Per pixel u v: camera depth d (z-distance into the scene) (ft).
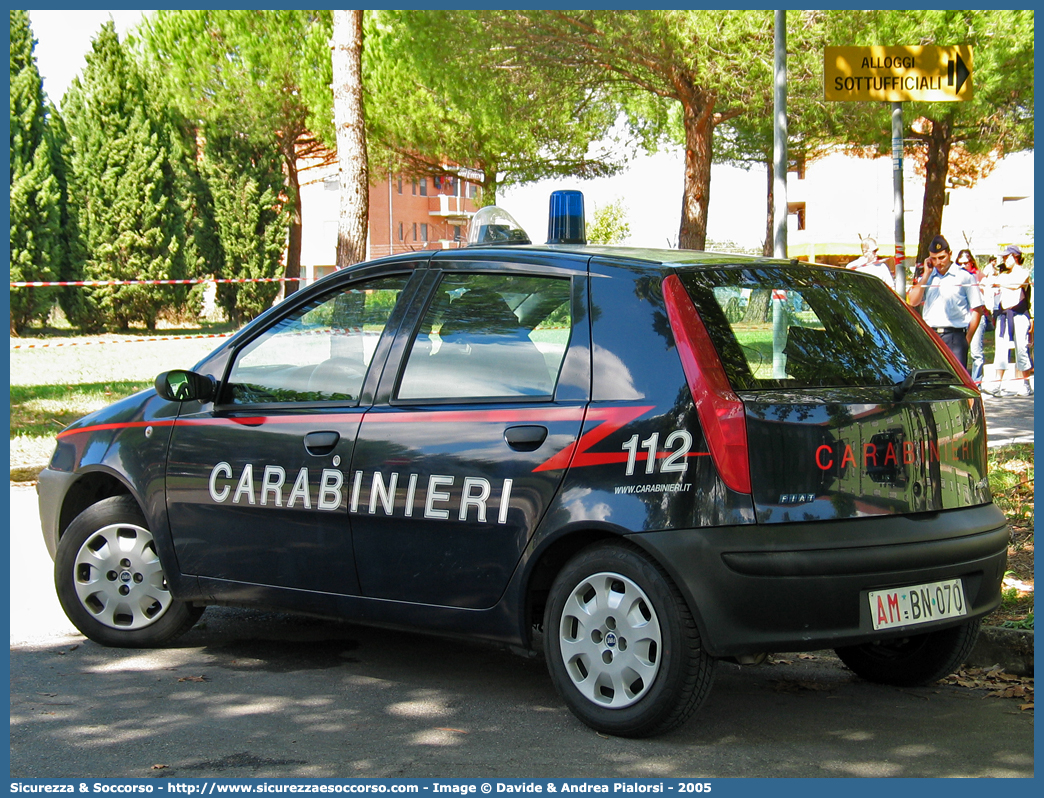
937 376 14.06
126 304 113.09
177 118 115.34
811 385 12.85
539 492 13.16
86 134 109.91
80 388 56.54
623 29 52.21
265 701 14.33
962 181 124.36
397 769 11.92
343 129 44.62
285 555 15.30
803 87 52.42
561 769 11.92
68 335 106.42
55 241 106.52
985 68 56.44
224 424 16.01
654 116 84.99
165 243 114.73
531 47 56.39
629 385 12.85
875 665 15.39
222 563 15.90
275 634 17.92
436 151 89.86
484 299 14.42
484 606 13.69
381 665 16.11
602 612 12.86
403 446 14.26
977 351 51.19
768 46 51.57
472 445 13.73
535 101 63.21
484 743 12.73
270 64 92.07
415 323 14.88
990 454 31.17
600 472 12.78
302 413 15.39
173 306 116.67
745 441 12.17
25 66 105.09
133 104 111.86
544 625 13.42
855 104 60.49
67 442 17.67
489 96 62.13
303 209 195.72
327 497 14.82
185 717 13.65
